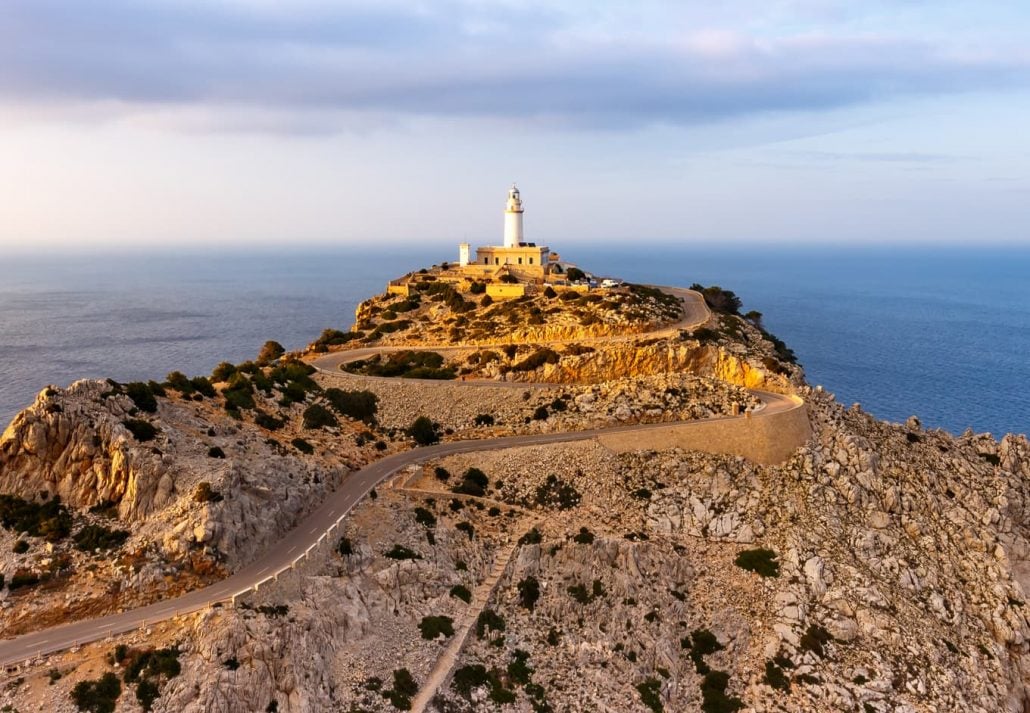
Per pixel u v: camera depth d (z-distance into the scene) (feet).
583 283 515.50
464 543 235.20
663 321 418.10
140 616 173.68
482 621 211.61
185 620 169.89
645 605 230.48
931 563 257.55
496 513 252.83
